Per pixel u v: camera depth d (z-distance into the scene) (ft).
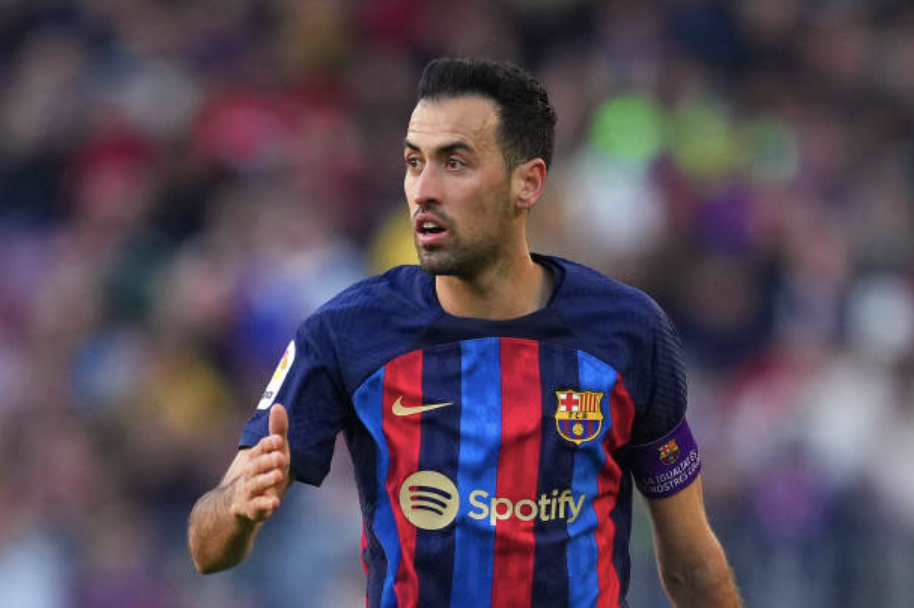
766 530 98.12
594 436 36.99
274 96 127.85
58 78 126.31
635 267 112.78
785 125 132.36
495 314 37.27
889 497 99.71
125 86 127.34
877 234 120.37
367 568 37.88
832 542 98.27
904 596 97.71
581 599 36.88
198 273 108.17
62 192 122.42
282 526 93.61
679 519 39.65
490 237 36.52
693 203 118.83
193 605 93.66
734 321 109.40
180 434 99.55
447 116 36.17
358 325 37.22
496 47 137.69
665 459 38.86
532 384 36.83
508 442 36.47
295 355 37.55
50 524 92.79
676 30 136.98
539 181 37.32
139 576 93.09
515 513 36.45
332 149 124.67
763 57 138.51
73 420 99.86
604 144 124.36
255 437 36.96
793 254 115.14
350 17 136.15
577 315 37.40
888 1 145.28
